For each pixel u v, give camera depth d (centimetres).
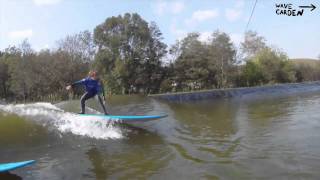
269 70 5088
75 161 884
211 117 1642
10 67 4331
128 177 770
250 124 1398
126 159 899
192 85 4291
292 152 934
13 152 946
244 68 4791
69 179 764
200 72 4131
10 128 1148
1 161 877
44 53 4309
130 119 1195
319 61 6212
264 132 1215
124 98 2383
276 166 817
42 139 1066
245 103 2500
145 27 4019
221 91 3362
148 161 880
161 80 4247
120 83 3866
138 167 834
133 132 1199
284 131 1222
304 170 784
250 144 1041
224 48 4297
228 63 4347
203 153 948
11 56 4750
